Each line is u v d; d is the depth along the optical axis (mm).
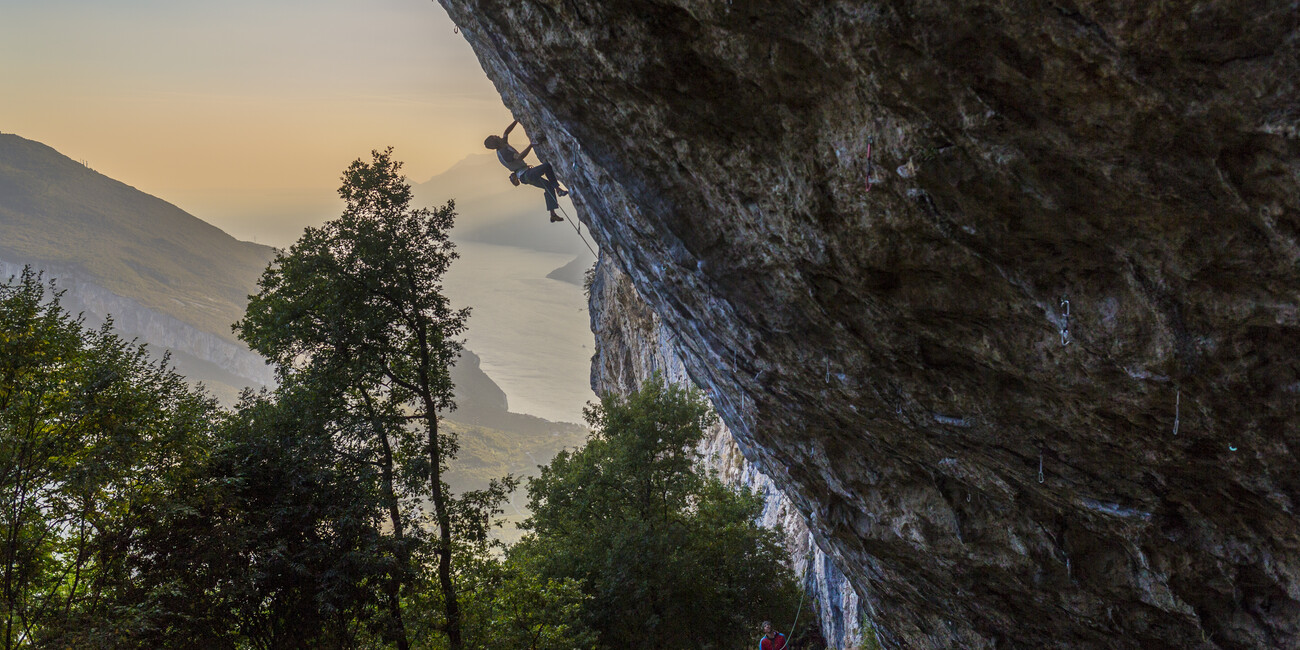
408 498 17078
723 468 42250
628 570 23297
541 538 27969
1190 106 4281
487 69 11414
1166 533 7812
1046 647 11000
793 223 6746
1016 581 9961
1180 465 6922
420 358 16906
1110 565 8914
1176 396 6133
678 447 28453
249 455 15867
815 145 5938
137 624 12742
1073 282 5914
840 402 9203
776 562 28438
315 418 16047
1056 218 5387
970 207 5555
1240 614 7996
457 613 17859
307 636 16578
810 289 7457
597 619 23109
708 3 5188
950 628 12414
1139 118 4473
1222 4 3762
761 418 11484
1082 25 4141
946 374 7625
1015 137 4922
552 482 28969
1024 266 5949
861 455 10594
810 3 4828
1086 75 4375
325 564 16000
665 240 8203
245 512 15664
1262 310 5199
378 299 16266
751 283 8078
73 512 13484
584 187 9922
